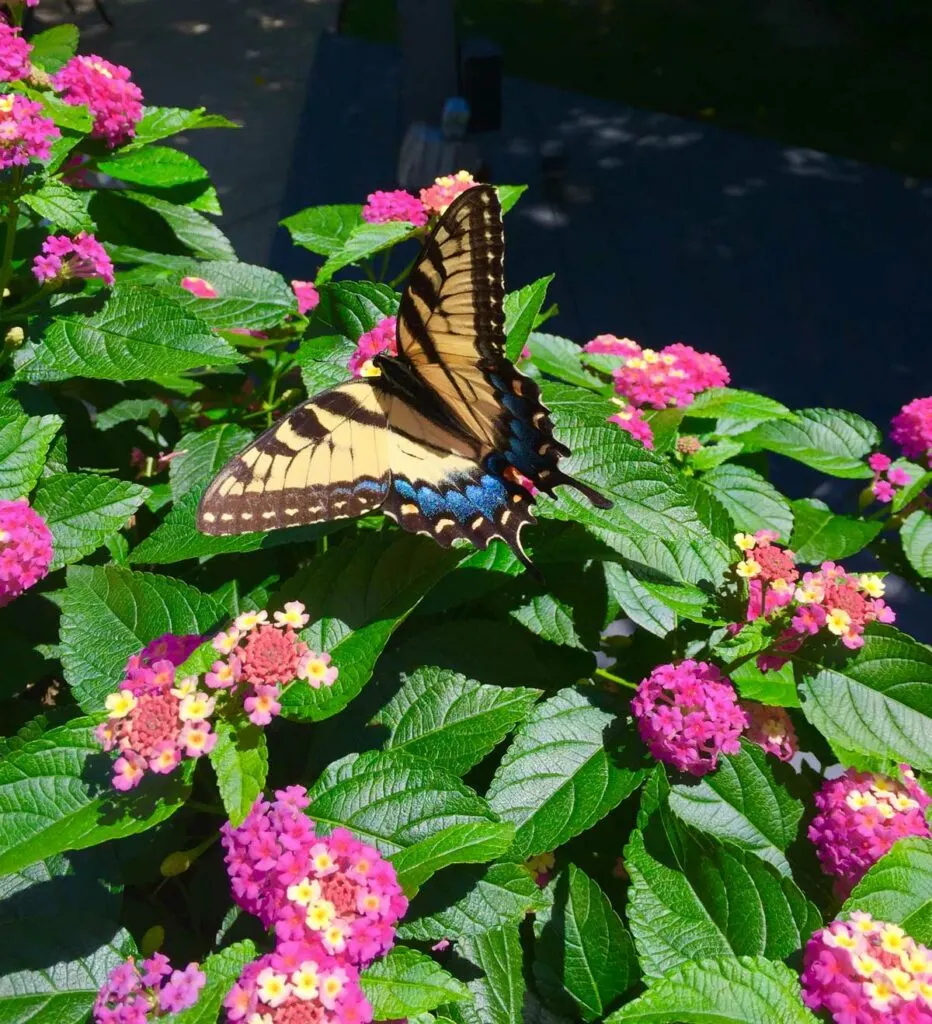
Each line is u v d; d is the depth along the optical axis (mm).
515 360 307
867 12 1815
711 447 394
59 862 256
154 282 380
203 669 245
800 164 1426
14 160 303
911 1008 208
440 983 218
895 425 417
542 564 326
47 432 287
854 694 290
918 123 1533
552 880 286
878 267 1206
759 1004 213
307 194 1234
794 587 287
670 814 261
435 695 280
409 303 279
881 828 265
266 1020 198
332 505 267
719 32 1825
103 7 1827
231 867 220
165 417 410
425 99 1168
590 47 1775
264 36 1761
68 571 283
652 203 1316
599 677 343
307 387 323
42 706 330
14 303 357
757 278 1175
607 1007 259
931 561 382
